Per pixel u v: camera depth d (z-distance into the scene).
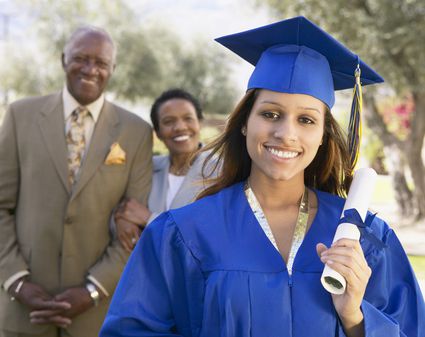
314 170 2.25
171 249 2.05
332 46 2.07
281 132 1.94
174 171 3.82
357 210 1.94
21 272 3.45
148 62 20.84
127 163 3.62
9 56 22.02
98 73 3.52
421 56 10.51
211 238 2.01
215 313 1.92
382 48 10.66
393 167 12.55
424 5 10.30
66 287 3.47
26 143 3.50
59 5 19.86
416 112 11.95
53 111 3.55
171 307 2.06
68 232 3.47
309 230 2.03
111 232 3.62
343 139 2.18
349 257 1.81
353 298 1.83
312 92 2.01
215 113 24.41
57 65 21.05
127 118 3.70
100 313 3.52
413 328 2.04
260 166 2.00
